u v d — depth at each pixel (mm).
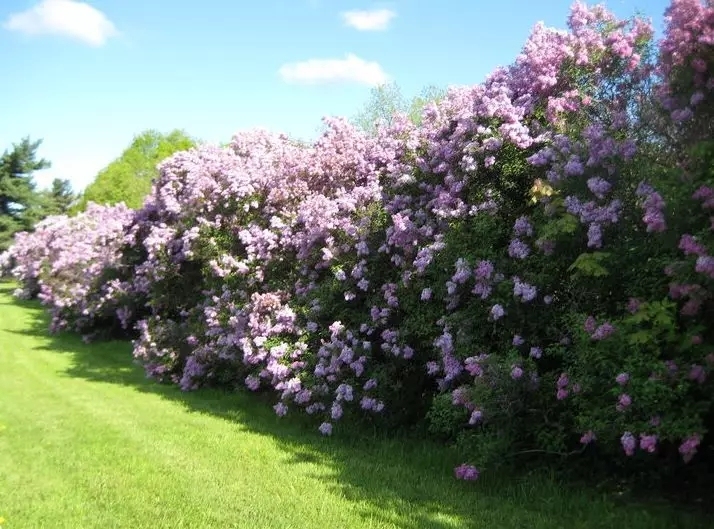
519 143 5773
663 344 4145
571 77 6078
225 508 4461
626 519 4184
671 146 4797
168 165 12211
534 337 5195
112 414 7582
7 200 38969
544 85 5984
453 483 5039
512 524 4191
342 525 4164
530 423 4984
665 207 4148
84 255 15039
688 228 4191
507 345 5285
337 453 5898
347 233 7176
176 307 11023
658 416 3879
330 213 7352
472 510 4445
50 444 6148
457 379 5695
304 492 4789
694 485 4793
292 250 8297
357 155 8289
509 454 4910
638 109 5328
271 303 7734
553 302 5191
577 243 4992
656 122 4887
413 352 6297
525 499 4645
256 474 5227
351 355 6531
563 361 4992
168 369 9898
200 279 10867
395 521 4227
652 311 4004
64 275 16406
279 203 9008
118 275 14414
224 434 6609
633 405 3934
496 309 5094
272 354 7215
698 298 3855
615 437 4227
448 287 5520
